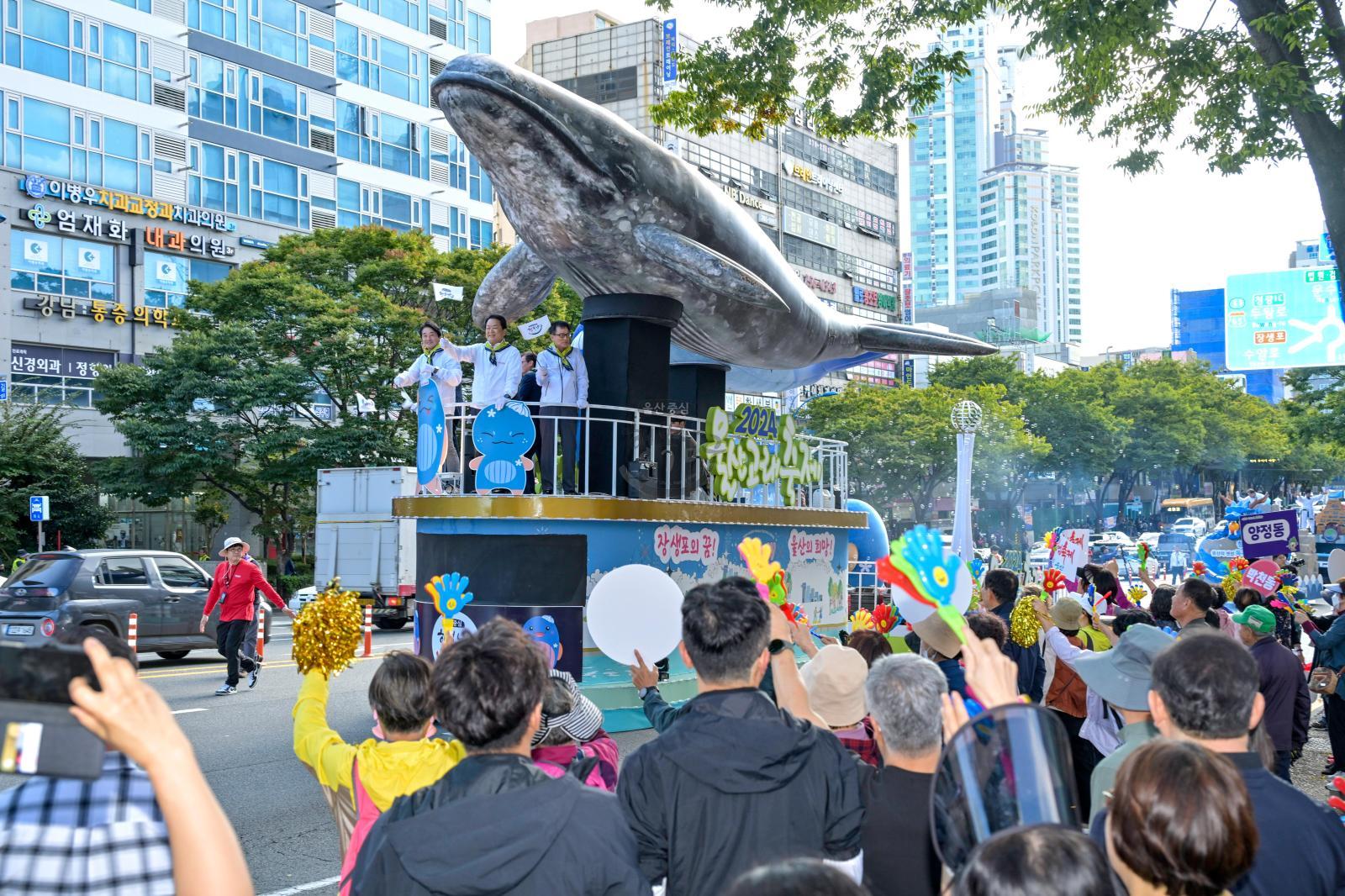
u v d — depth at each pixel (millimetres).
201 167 36750
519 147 10711
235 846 1851
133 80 34938
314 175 40094
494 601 10305
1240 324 28062
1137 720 4312
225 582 13211
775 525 12555
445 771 3387
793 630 4516
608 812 2811
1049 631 6844
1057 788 2240
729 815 3035
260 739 10570
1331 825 2936
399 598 22766
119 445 34344
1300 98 10180
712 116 13523
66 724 1725
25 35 32375
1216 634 3154
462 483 11047
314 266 30734
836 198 70688
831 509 13781
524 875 2625
